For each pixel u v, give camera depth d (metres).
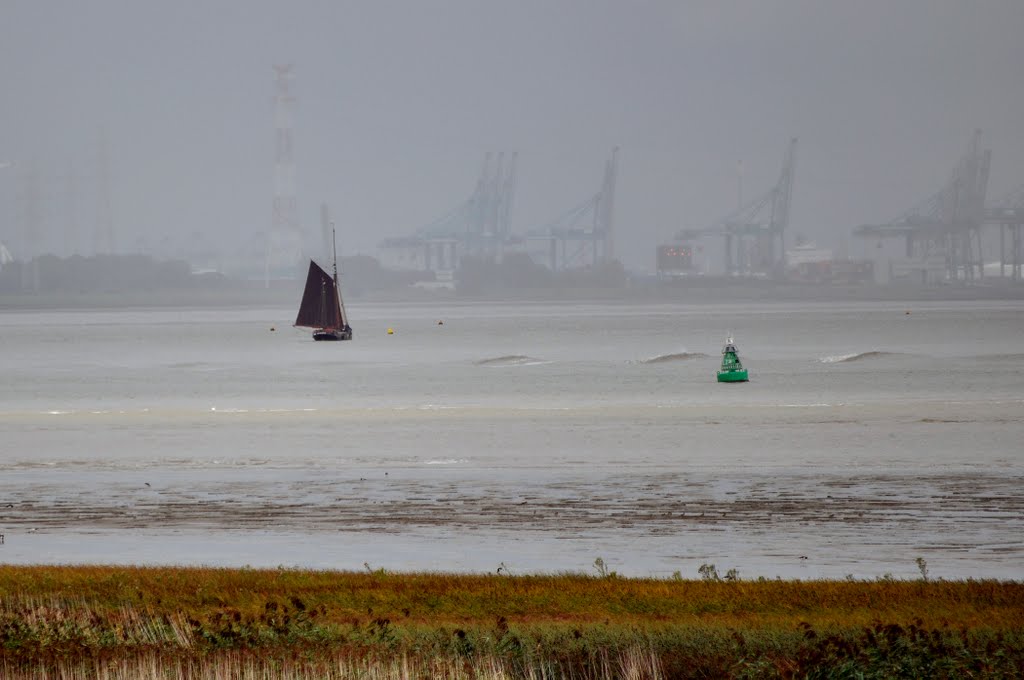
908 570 126.56
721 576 123.88
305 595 107.12
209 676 79.81
